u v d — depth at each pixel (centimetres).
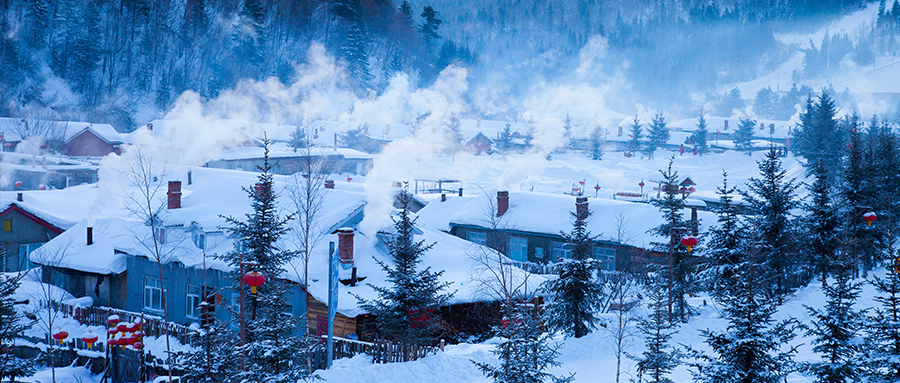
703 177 9719
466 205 4819
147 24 19188
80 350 2677
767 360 1419
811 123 9719
